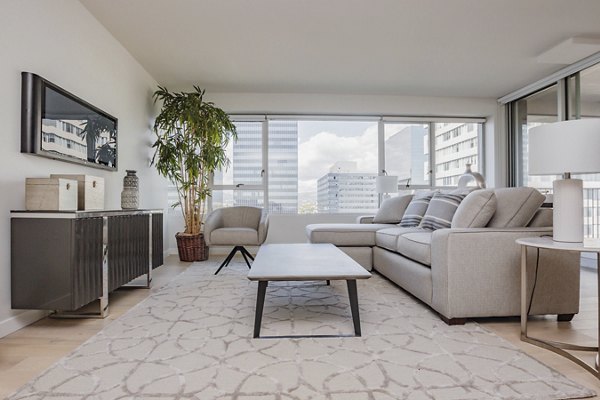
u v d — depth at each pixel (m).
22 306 2.05
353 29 3.46
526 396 1.33
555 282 2.18
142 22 3.29
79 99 2.81
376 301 2.69
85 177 2.39
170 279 3.52
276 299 2.76
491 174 5.77
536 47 3.87
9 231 2.10
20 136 2.22
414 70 4.52
